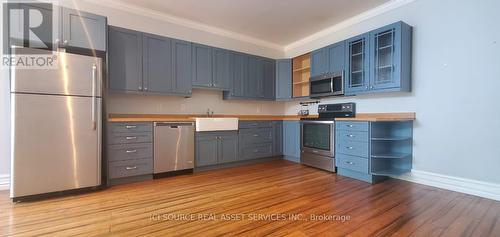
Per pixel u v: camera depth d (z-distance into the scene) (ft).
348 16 12.36
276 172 11.82
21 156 7.61
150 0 10.82
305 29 14.28
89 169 8.73
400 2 10.42
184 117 12.39
